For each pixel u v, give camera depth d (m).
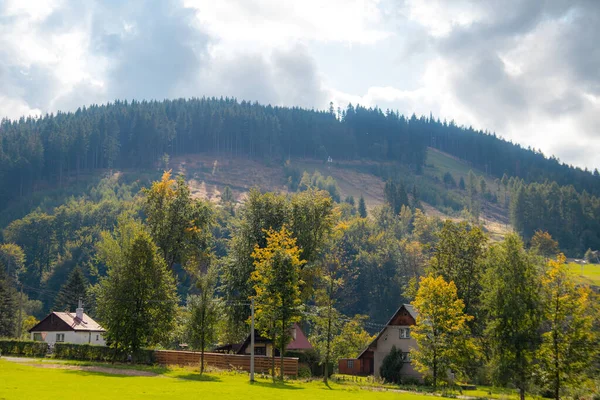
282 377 58.56
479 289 79.88
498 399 56.78
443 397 53.75
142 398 36.12
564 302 50.62
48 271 173.88
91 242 180.88
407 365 76.25
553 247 188.62
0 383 40.09
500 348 57.03
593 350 49.28
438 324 59.28
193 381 50.72
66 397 34.62
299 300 59.78
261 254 63.16
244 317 75.06
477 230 82.88
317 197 82.06
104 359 71.94
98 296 67.25
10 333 113.62
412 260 164.75
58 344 75.81
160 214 81.06
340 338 61.84
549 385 49.91
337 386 57.72
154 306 66.56
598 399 49.81
